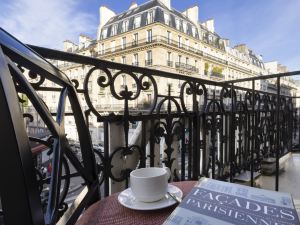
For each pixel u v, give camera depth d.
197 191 0.67
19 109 0.35
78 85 1.06
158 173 0.73
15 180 0.33
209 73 25.02
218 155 1.99
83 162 0.75
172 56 20.70
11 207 0.33
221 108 1.94
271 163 2.52
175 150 1.64
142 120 1.31
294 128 4.26
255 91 2.41
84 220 0.58
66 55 0.92
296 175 2.48
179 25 21.91
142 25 20.67
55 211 0.49
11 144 0.33
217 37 27.91
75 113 0.74
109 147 1.21
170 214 0.56
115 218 0.59
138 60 20.84
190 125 1.63
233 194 0.65
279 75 1.72
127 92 1.23
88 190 0.73
